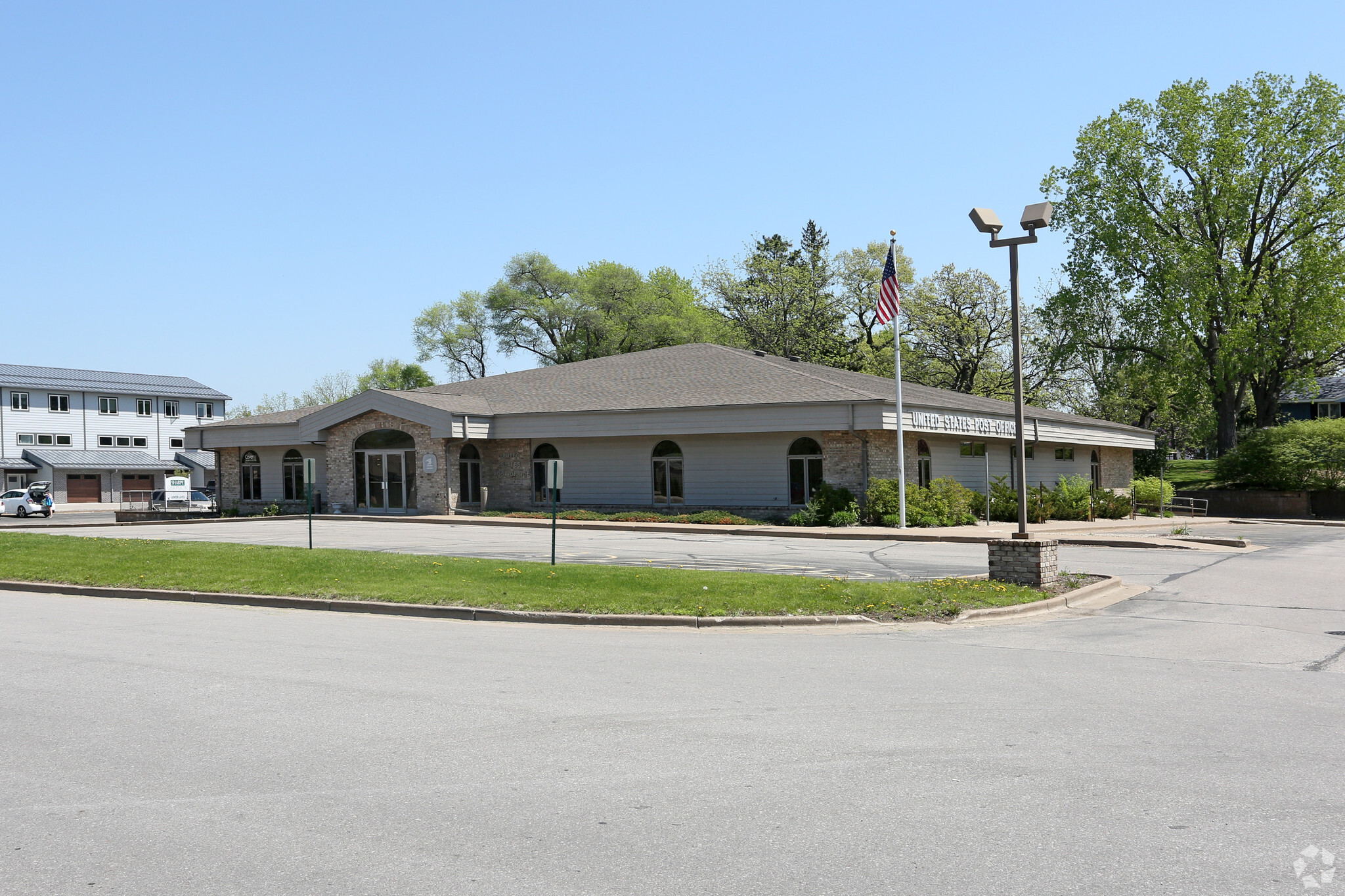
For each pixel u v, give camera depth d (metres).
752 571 19.08
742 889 4.71
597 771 6.55
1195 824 5.54
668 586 15.34
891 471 33.16
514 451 38.84
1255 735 7.46
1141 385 60.28
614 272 74.38
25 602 16.22
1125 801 5.91
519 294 74.50
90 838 5.40
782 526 31.16
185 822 5.63
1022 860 5.04
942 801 5.92
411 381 89.94
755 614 13.61
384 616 14.35
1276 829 5.46
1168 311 52.28
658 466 36.19
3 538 24.36
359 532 30.00
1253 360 52.00
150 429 77.62
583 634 12.62
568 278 74.94
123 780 6.38
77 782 6.34
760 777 6.39
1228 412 57.72
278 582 16.72
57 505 69.75
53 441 72.19
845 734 7.46
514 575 16.58
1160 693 8.95
